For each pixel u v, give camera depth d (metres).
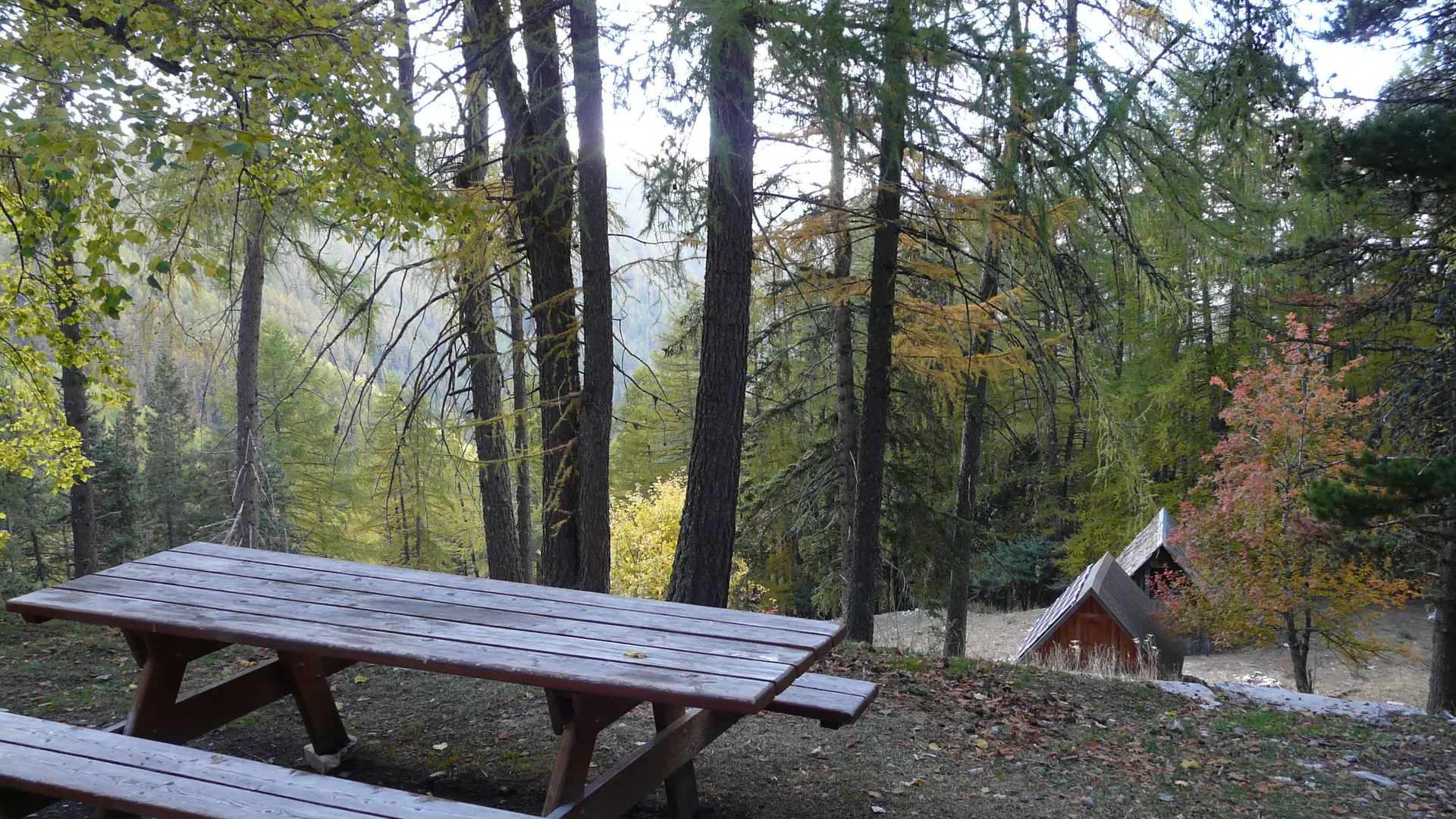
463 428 7.36
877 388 9.67
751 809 3.58
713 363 6.32
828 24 4.72
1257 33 5.07
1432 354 9.30
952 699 5.36
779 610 20.77
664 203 5.86
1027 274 7.67
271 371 23.34
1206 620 13.23
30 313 6.69
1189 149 5.66
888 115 5.30
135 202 7.39
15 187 5.96
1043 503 25.31
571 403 7.29
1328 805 4.27
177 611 3.06
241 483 10.66
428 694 4.76
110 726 3.31
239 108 4.93
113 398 7.38
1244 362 18.89
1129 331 19.58
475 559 22.20
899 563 11.73
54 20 4.69
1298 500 11.57
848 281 9.38
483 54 6.57
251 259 9.99
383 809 2.37
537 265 7.27
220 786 2.50
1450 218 8.87
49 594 3.25
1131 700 5.82
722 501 6.37
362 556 29.45
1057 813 3.81
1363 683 15.48
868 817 3.59
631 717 4.57
